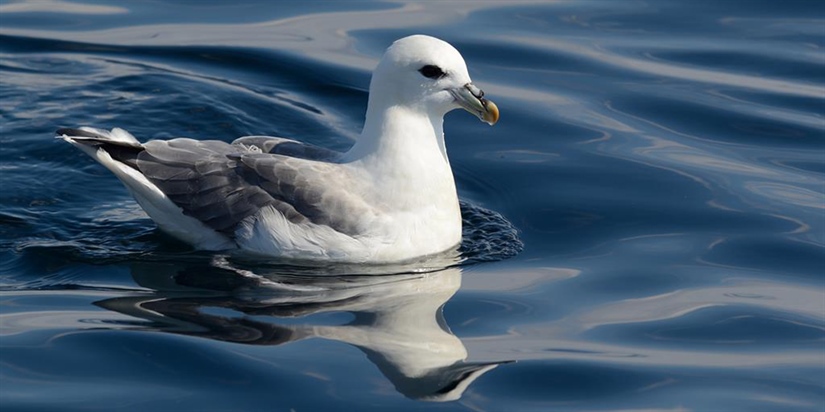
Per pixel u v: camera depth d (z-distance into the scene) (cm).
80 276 1376
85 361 1184
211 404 1115
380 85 1398
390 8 2209
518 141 1795
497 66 2005
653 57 2056
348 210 1377
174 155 1423
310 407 1112
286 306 1306
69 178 1638
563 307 1339
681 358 1239
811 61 2039
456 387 1157
